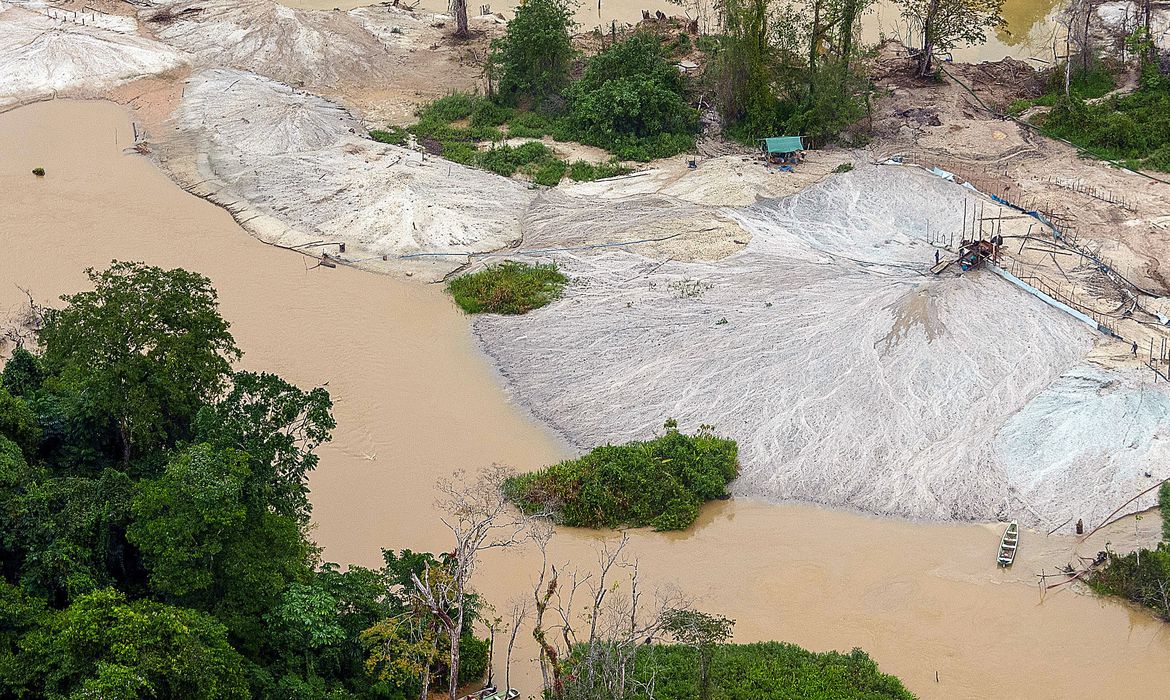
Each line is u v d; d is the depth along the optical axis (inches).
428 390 2726.4
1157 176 3607.3
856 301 2903.5
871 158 3715.6
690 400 2657.5
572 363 2802.7
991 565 2241.6
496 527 2316.7
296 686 1752.0
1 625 1706.4
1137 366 2674.7
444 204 3400.6
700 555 2271.2
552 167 3663.9
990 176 3595.0
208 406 1966.0
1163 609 2124.8
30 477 1909.4
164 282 2036.2
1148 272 3090.6
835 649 2048.5
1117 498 2375.7
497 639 2062.0
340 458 2504.9
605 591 2064.5
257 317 2957.7
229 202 3454.7
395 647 1809.8
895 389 2650.1
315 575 1998.0
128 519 1839.3
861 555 2266.2
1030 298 2893.7
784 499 2410.2
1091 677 2007.9
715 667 1937.7
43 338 2158.0
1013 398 2610.7
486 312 3014.3
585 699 1680.6
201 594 1797.5
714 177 3567.9
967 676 2005.4
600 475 2370.8
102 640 1614.2
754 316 2910.9
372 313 3002.0
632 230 3319.4
